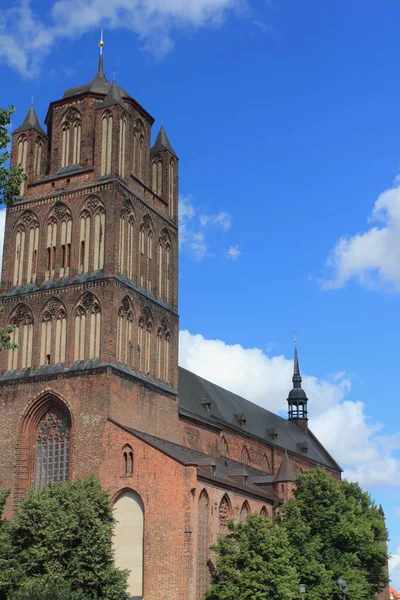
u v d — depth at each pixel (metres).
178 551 68.31
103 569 62.66
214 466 79.50
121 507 71.62
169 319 86.38
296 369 149.75
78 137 85.00
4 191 49.56
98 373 74.88
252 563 67.00
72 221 81.50
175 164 93.38
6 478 75.94
